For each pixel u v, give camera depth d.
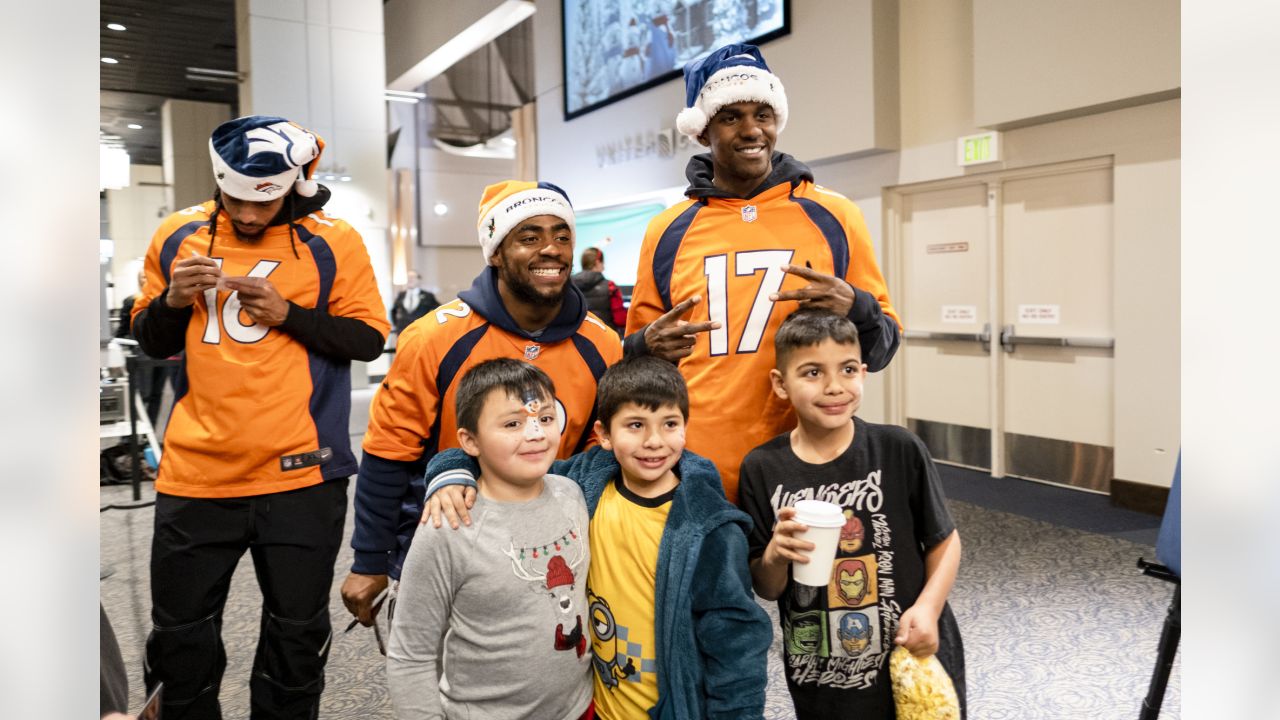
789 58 6.44
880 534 1.56
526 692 1.39
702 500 1.42
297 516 1.90
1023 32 4.94
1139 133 4.59
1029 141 5.15
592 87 9.08
